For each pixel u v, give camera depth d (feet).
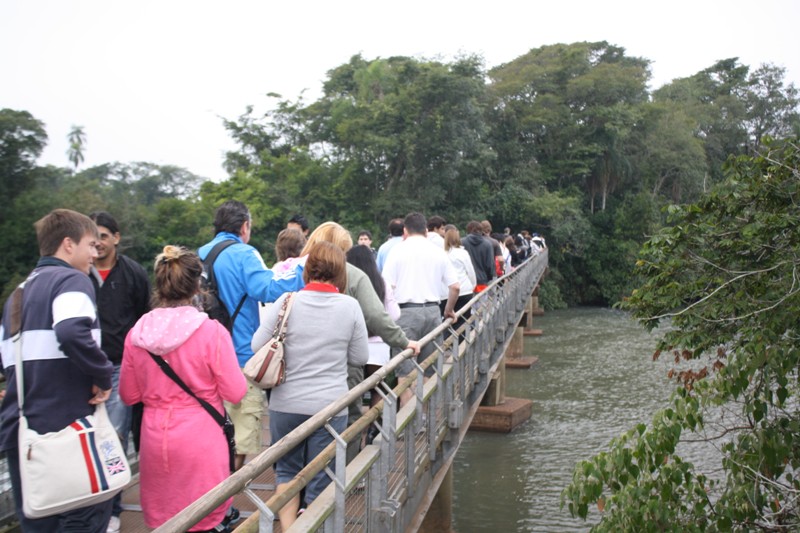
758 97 185.68
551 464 43.65
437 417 19.94
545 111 146.41
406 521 16.61
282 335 12.26
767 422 17.52
